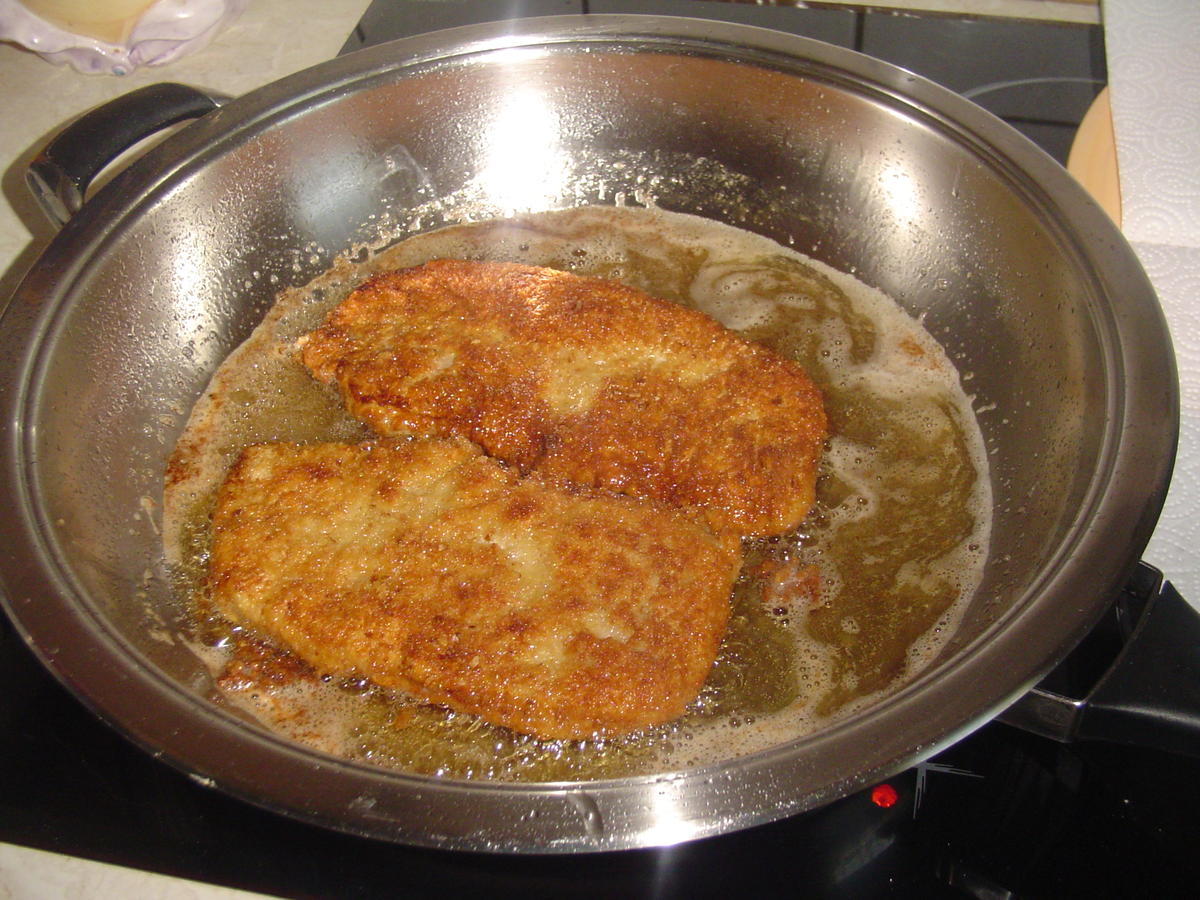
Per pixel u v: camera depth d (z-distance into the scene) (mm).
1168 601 274
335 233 403
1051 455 318
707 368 353
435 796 232
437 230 422
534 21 387
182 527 344
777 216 413
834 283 404
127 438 342
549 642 295
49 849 268
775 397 347
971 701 240
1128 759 281
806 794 230
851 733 239
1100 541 260
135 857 266
